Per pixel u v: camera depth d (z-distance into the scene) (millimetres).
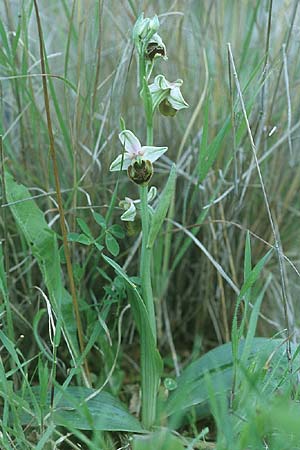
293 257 591
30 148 549
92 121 522
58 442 401
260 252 569
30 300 513
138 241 512
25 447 396
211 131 552
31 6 489
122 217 433
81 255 527
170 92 409
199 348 564
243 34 595
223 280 550
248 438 358
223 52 579
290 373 421
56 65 605
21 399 404
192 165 562
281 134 560
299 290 583
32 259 518
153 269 537
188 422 461
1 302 478
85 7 550
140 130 566
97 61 508
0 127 478
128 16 557
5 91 566
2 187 464
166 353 562
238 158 544
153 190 433
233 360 428
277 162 567
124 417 439
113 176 542
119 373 510
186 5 579
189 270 576
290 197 566
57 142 549
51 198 507
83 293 515
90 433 448
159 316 541
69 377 416
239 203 526
